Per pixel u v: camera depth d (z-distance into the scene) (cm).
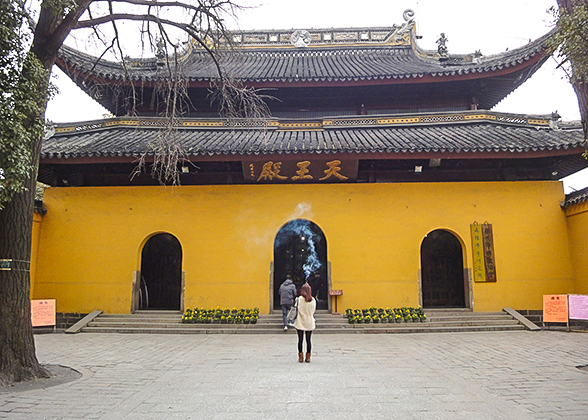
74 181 1599
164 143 1044
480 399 609
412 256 1500
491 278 1480
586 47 754
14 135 660
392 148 1394
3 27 647
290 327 1341
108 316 1450
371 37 2242
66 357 950
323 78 1686
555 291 1473
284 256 1684
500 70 1628
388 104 1867
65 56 1465
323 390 653
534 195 1530
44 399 620
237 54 1106
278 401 599
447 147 1393
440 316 1427
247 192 1543
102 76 1512
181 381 722
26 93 698
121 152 1374
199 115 1859
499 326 1354
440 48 1961
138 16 927
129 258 1508
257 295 1480
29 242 790
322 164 1523
